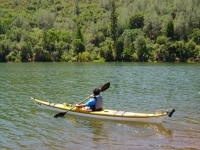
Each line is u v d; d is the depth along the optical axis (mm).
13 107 21031
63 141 13477
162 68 66438
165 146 12695
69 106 19156
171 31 116625
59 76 45844
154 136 14109
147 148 12492
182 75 46938
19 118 17703
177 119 17203
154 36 129375
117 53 110750
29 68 68062
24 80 39719
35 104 22125
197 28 124688
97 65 81625
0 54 114125
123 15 160750
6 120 17250
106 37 134250
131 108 20891
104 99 24422
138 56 108688
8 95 26688
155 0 176000
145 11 158375
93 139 13695
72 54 117812
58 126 15906
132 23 142000
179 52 106938
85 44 126188
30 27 157875
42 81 38469
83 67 71688
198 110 19766
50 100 24531
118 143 13148
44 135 14367
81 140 13586
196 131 14859
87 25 159250
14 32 130500
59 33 135500
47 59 114188
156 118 15867
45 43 115688
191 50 105812
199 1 154875
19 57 113125
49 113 18891
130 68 66750
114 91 28953
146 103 22609
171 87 31828
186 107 20891
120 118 16594
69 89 30766
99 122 16625
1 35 130125
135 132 14734
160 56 108000
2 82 37281
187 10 147000
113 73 51469
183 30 119312
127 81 38125
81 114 17734
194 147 12555
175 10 153750
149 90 29547
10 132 14883
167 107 20969
